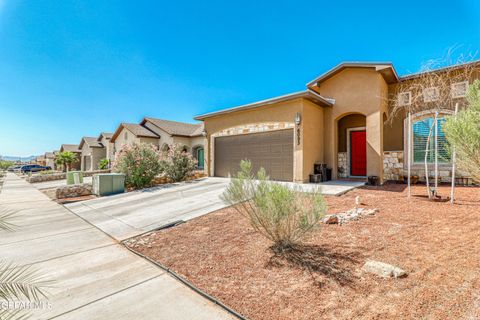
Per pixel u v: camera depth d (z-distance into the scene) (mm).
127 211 7562
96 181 11062
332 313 2344
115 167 13039
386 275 2895
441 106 10250
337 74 12094
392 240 3992
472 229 4219
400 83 11773
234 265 3607
